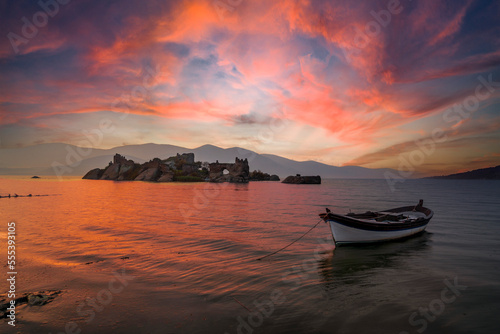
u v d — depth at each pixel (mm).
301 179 165000
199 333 7066
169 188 93188
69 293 9438
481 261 14047
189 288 9992
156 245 16422
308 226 23344
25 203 42406
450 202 51438
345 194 74312
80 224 23625
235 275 11414
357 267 12875
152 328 7285
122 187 97688
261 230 21469
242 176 170875
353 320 7883
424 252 15773
